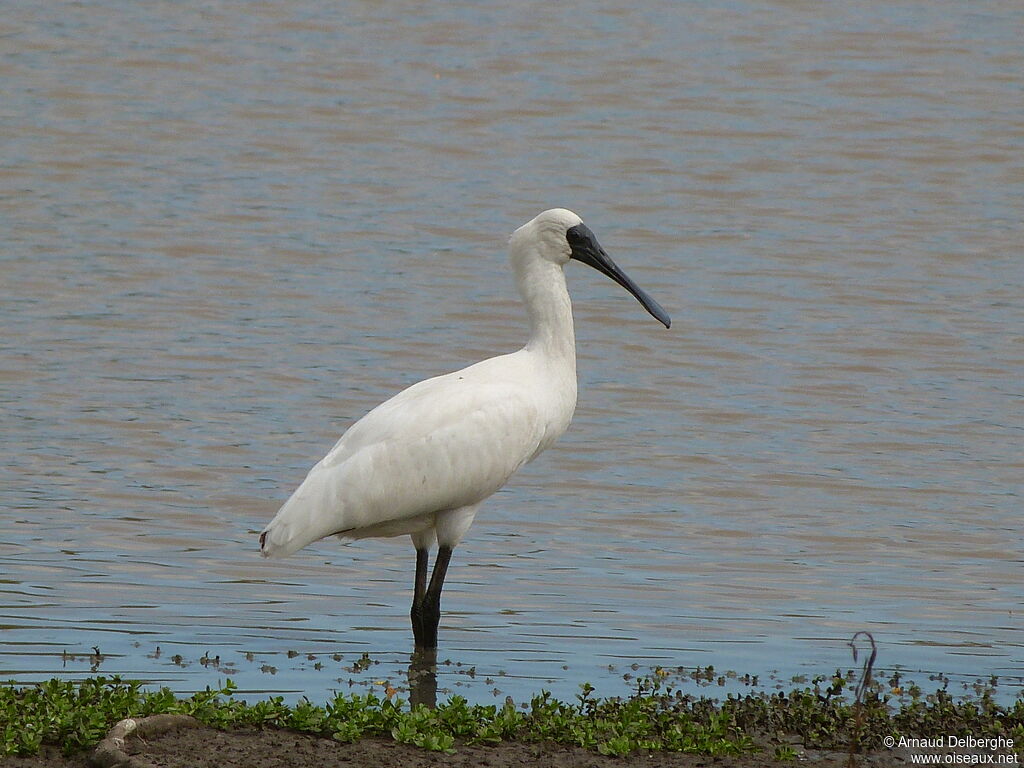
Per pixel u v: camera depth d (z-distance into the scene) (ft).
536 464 56.70
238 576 44.11
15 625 38.58
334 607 41.57
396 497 37.88
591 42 119.44
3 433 58.29
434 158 99.91
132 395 63.10
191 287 78.28
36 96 108.68
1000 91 110.32
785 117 105.91
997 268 82.48
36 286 77.51
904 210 91.40
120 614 40.01
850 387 66.59
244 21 124.67
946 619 42.06
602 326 73.87
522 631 39.75
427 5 127.95
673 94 109.91
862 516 52.03
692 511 52.16
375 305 75.97
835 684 33.63
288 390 64.49
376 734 29.37
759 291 78.89
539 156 99.91
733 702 32.60
